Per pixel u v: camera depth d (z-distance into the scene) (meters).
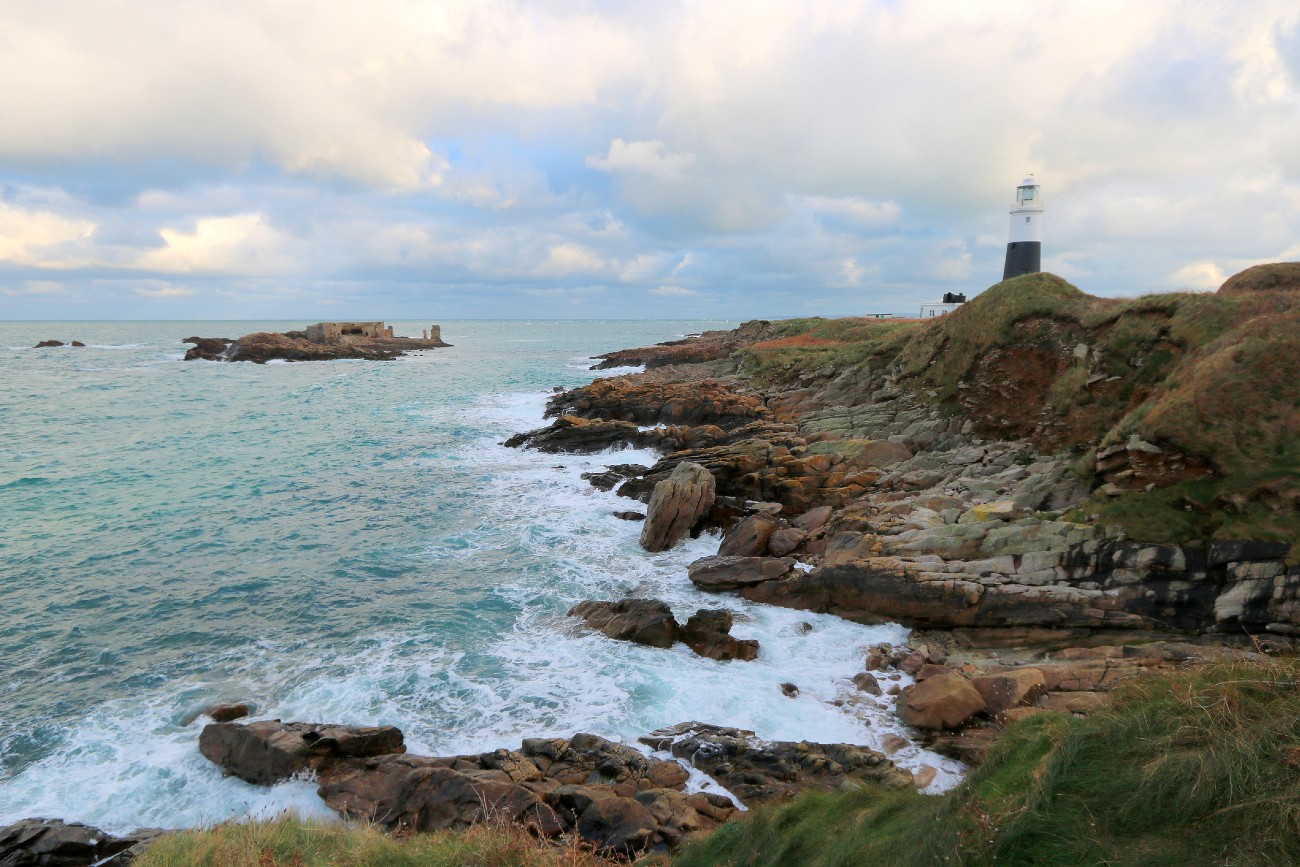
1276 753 6.06
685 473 26.25
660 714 14.85
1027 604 17.52
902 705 14.63
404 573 23.11
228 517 29.08
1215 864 5.40
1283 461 17.06
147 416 54.25
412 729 14.50
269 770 12.74
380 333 139.75
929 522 21.62
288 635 18.89
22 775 13.24
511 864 8.67
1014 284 31.17
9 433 46.84
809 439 32.84
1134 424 19.94
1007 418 28.72
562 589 21.67
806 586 19.94
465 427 49.00
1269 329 19.25
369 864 8.76
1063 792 6.69
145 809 12.30
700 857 9.02
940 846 6.80
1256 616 15.67
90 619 19.88
